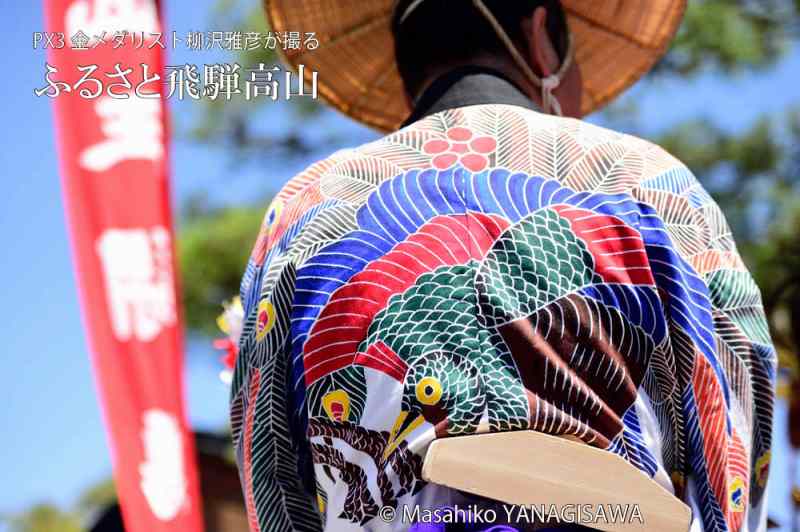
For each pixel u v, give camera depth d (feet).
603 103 8.39
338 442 5.20
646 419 5.23
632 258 5.38
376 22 7.80
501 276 5.25
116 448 9.59
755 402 5.64
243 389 5.76
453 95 6.19
